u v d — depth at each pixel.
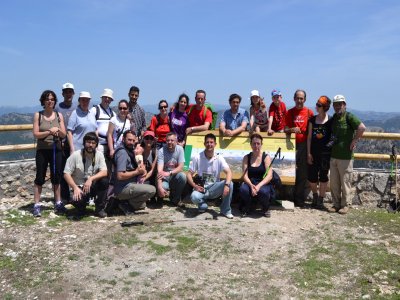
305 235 6.52
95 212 7.22
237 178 8.18
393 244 6.17
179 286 4.79
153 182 8.05
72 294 4.62
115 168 7.32
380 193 8.34
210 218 7.21
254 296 4.60
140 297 4.55
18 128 8.63
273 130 8.84
